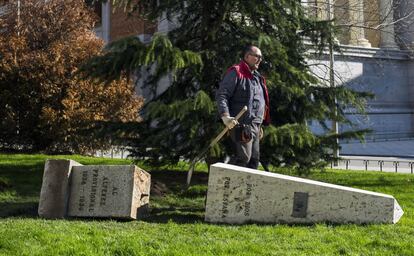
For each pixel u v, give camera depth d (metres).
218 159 10.27
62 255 5.31
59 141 20.38
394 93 37.78
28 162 14.84
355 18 20.64
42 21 22.27
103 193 7.17
